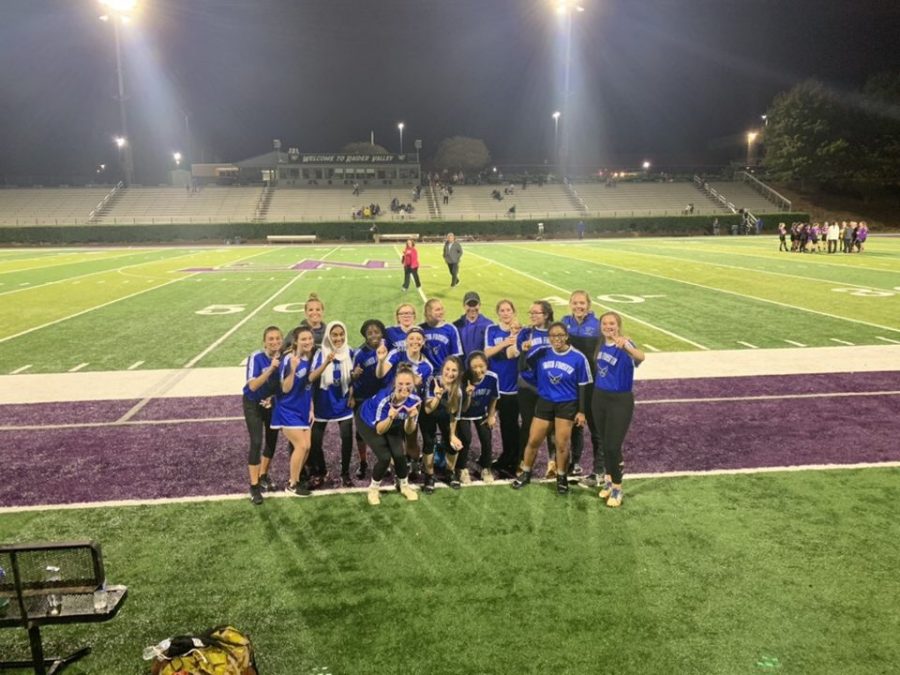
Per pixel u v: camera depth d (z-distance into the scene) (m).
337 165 58.81
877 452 6.43
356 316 14.01
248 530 5.00
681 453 6.45
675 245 36.94
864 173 53.78
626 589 4.14
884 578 4.25
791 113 56.41
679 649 3.59
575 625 3.80
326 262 27.66
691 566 4.41
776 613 3.89
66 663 3.54
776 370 9.45
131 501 5.52
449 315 13.95
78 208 50.09
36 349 11.10
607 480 5.54
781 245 31.22
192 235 44.69
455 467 5.81
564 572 4.35
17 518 5.23
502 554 4.59
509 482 5.88
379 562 4.51
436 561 4.51
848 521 5.03
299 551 4.68
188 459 6.44
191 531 4.99
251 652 3.22
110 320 13.74
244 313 14.52
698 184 58.50
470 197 55.78
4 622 3.29
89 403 8.20
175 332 12.48
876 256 27.30
